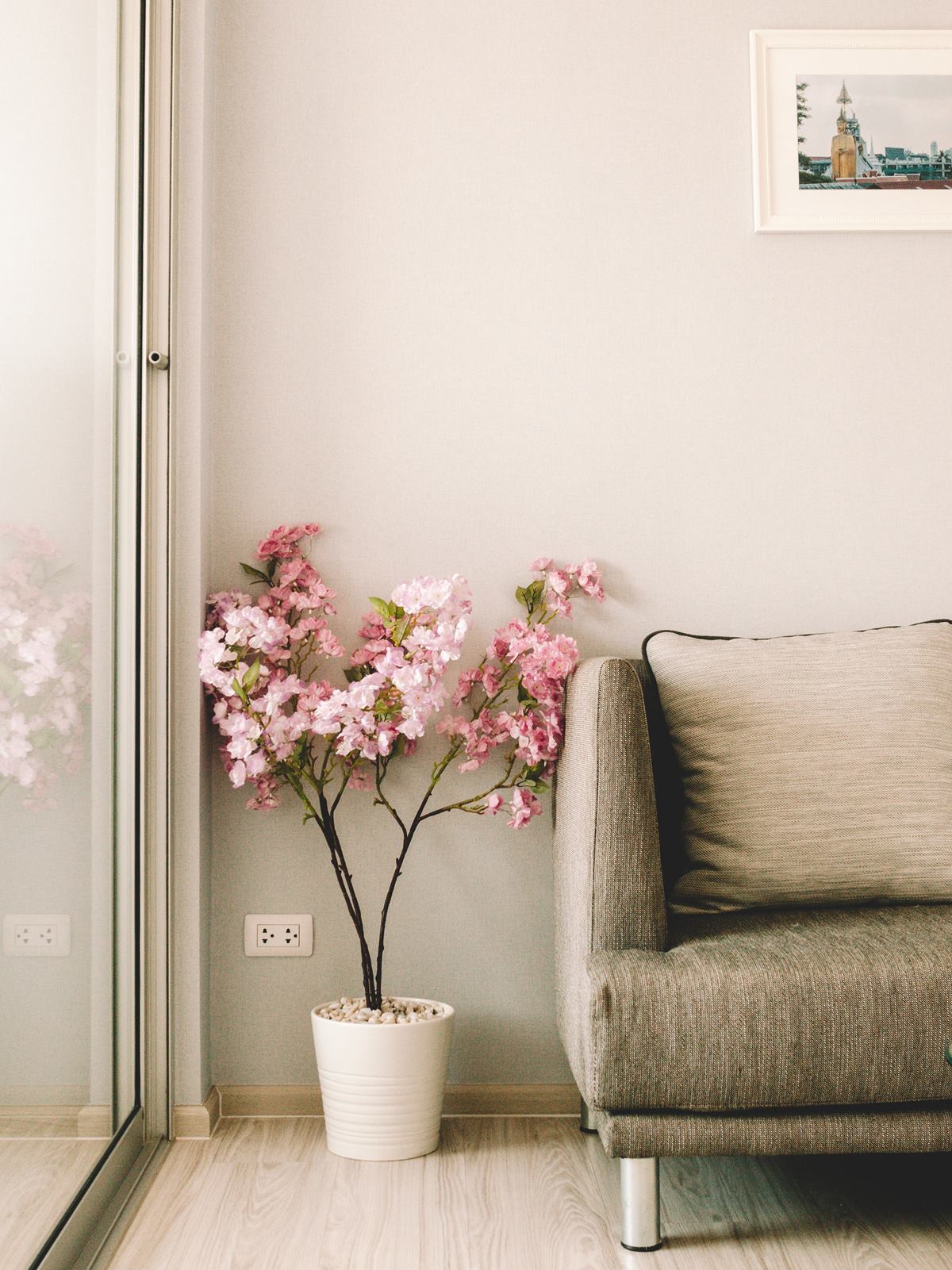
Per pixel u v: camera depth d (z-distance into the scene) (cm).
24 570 126
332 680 205
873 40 215
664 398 211
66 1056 141
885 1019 137
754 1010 137
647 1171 143
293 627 201
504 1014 203
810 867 167
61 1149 138
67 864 142
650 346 212
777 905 169
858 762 172
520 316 212
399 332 211
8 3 119
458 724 194
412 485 209
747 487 211
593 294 212
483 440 210
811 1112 141
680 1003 138
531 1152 179
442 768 190
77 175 148
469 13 215
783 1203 158
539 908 204
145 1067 183
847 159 214
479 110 214
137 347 183
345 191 212
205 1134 186
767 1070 137
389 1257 142
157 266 192
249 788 203
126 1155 168
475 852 204
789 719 176
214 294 209
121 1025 170
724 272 213
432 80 214
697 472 211
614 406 211
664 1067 137
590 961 146
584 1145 183
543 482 210
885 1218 153
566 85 214
